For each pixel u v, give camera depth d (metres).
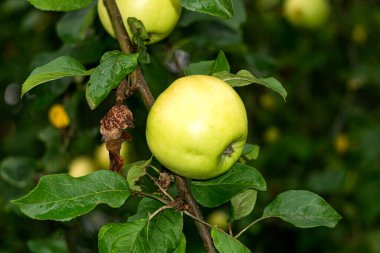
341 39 1.92
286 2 1.73
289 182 1.77
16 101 2.03
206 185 0.87
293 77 1.93
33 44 1.84
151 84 1.03
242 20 1.11
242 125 0.83
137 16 0.94
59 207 0.80
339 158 1.83
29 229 1.33
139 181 0.86
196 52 1.18
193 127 0.81
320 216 0.86
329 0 1.90
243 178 0.87
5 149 1.77
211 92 0.82
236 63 1.32
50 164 1.27
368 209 1.62
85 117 1.22
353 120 1.90
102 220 1.38
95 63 1.12
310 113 1.97
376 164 1.68
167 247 0.82
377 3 1.93
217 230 0.82
